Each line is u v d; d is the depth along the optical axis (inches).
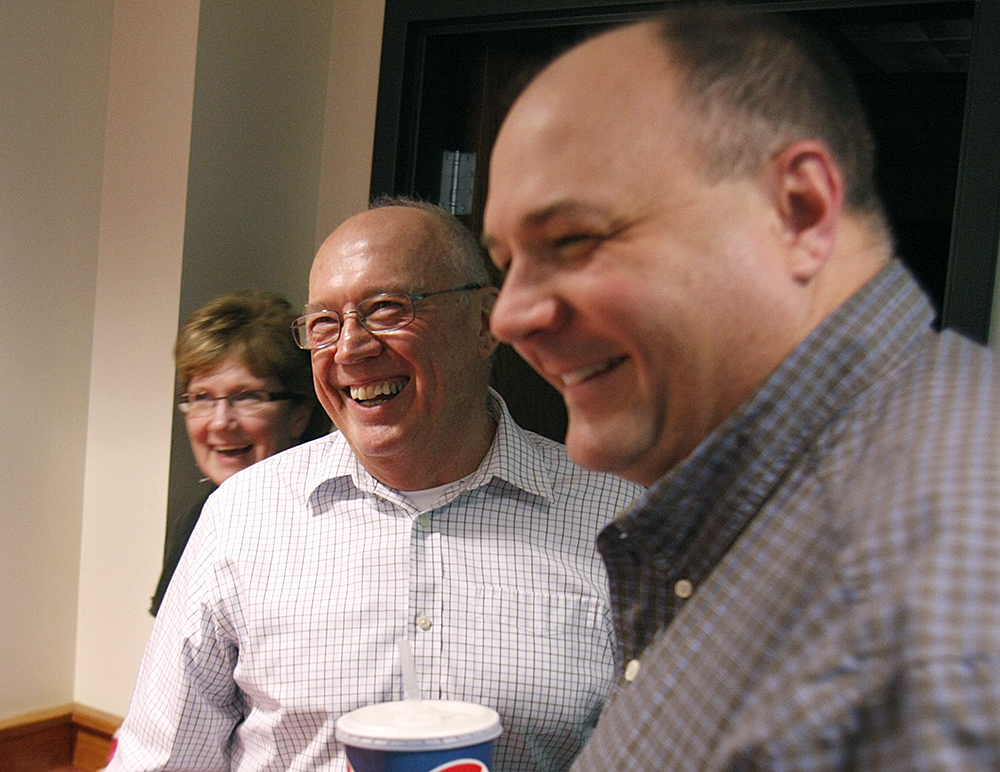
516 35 86.5
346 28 98.7
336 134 99.2
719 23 21.0
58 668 96.8
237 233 94.1
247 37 93.0
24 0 90.0
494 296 55.4
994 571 13.6
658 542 24.7
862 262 21.8
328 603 50.8
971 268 68.1
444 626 50.1
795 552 18.7
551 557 52.6
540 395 88.3
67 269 95.3
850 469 18.6
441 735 33.2
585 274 20.5
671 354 20.8
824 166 20.4
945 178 76.5
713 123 20.0
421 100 89.1
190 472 94.2
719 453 22.3
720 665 19.3
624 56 20.6
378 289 51.3
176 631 52.9
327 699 49.1
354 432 52.5
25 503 93.3
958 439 16.2
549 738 49.9
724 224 20.1
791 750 14.5
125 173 95.7
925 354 20.3
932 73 77.0
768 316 20.8
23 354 92.2
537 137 20.7
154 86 93.5
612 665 51.6
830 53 22.0
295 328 55.7
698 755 19.1
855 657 14.3
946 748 12.7
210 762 53.6
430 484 53.4
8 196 89.8
